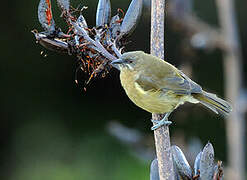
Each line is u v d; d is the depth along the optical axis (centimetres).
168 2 805
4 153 1594
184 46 816
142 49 1468
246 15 1527
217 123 1416
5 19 1546
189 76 817
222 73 1512
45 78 1595
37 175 1556
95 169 1515
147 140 821
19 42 1564
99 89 1600
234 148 777
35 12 1549
